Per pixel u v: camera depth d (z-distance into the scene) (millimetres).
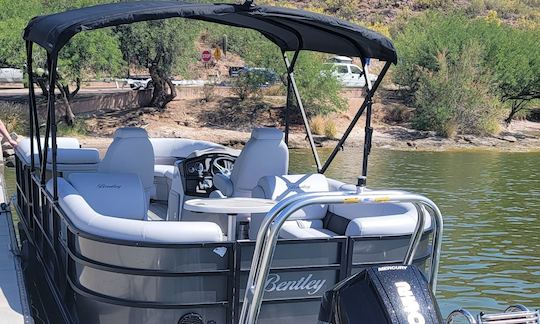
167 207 7781
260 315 4402
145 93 28656
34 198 6609
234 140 24781
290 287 4430
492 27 32125
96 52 24406
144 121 26609
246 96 29203
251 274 3424
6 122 22984
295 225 5637
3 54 23812
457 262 9422
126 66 27359
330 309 3395
